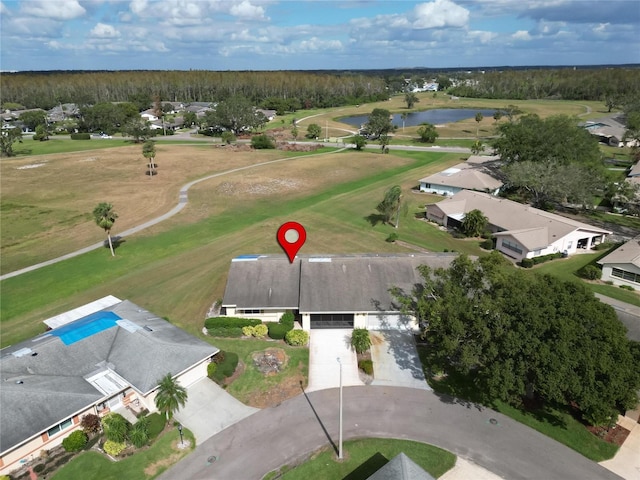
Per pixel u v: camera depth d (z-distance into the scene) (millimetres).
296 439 31984
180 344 38094
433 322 34625
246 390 36938
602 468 29375
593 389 29156
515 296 32781
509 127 94000
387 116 162625
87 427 32375
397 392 36531
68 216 82250
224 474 29297
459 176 93688
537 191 79125
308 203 88062
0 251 66875
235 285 46844
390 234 70812
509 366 30844
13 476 29453
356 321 44875
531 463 29750
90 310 46625
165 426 33281
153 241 69188
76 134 173500
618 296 51594
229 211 83375
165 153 141000
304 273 47219
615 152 128875
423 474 25734
